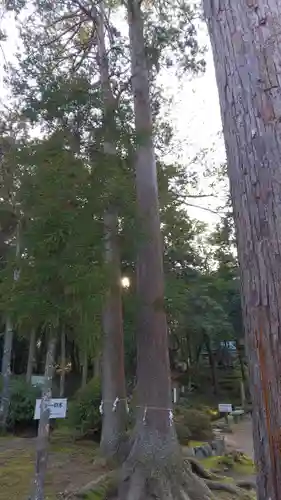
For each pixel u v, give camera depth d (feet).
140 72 23.65
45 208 12.66
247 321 5.29
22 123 26.35
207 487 18.19
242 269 5.43
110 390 22.82
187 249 36.47
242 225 5.46
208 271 50.96
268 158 5.31
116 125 16.69
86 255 12.71
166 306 20.76
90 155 15.58
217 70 6.24
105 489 17.28
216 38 6.29
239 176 5.58
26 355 57.93
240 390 72.13
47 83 17.15
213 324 58.85
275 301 4.95
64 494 16.60
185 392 70.85
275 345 4.86
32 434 31.96
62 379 40.52
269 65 5.57
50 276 12.16
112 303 20.08
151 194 20.77
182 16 27.14
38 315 12.26
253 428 5.08
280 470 4.61
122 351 23.06
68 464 21.26
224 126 6.01
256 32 5.79
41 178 13.35
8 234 23.04
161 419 18.47
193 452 28.66
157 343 19.47
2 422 31.81
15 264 13.50
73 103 16.07
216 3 6.38
